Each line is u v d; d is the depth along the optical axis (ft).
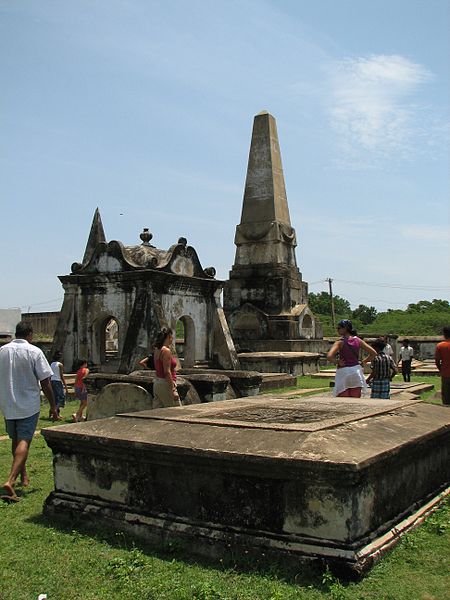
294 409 22.26
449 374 36.70
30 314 117.70
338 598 12.71
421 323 168.35
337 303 226.17
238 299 93.25
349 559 13.67
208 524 15.84
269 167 93.76
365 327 170.40
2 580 14.32
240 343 90.02
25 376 23.03
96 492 18.29
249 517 15.25
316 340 93.71
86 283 62.69
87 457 18.52
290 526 14.65
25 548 16.29
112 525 17.39
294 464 14.34
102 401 32.40
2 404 22.91
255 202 94.17
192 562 15.01
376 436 16.85
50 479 24.45
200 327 66.13
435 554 15.16
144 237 66.44
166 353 28.27
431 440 19.57
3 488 22.79
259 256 92.89
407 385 54.08
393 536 15.69
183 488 16.44
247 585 13.57
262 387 61.21
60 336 62.85
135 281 59.16
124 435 17.76
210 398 32.96
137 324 57.11
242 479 15.42
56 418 24.14
